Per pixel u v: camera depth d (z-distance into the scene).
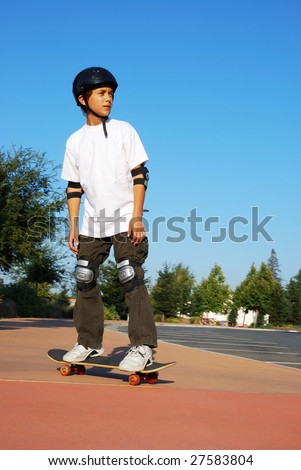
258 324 64.44
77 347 4.86
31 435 2.63
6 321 20.31
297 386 5.39
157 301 55.38
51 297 43.69
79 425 2.88
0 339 9.89
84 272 4.77
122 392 4.05
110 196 4.79
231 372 6.52
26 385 4.07
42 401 3.47
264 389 4.90
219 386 4.89
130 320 4.62
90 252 4.86
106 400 3.65
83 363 4.75
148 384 4.66
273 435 2.92
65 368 4.82
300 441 2.82
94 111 4.91
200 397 4.04
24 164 22.34
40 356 6.90
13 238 21.56
